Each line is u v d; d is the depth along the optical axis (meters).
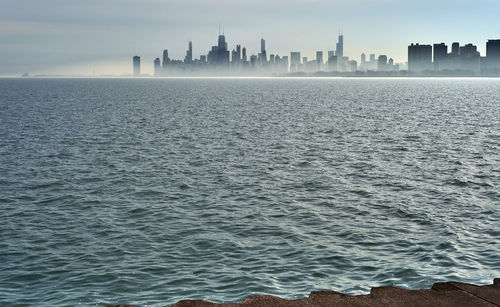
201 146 45.25
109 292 14.38
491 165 35.59
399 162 36.94
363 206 24.36
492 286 5.65
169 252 17.88
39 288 14.70
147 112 87.38
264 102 122.50
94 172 33.00
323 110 94.50
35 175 31.94
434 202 25.11
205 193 27.27
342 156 39.75
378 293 5.46
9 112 84.31
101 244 18.81
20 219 22.27
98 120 70.56
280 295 14.05
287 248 18.22
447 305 5.14
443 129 59.97
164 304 13.52
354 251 17.81
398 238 19.27
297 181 30.38
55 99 130.88
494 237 19.25
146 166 35.25
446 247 18.00
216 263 16.72
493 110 94.31
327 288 14.55
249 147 44.62
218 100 131.50
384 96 161.25
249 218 22.34
